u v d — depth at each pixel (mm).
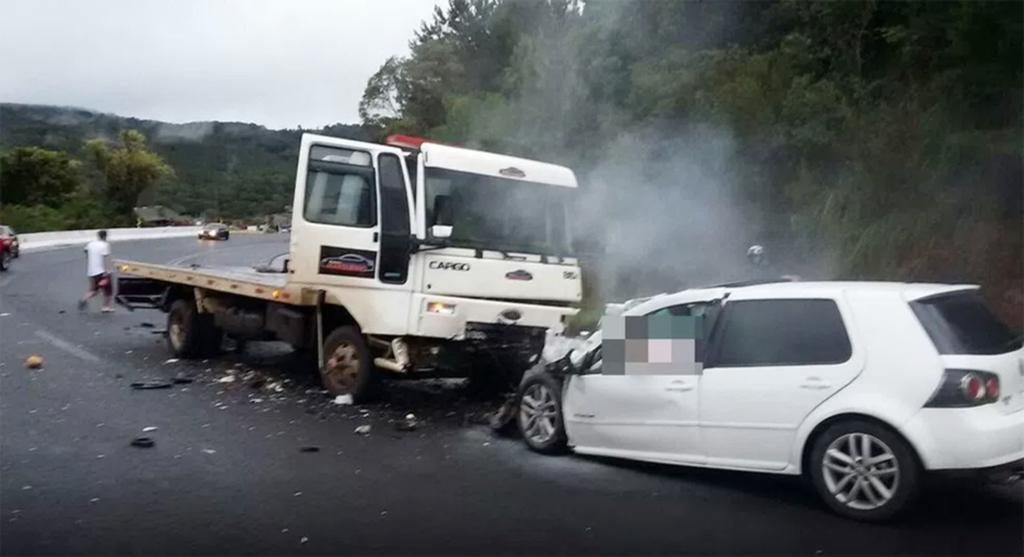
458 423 10242
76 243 55938
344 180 10945
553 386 8789
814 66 17031
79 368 13750
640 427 7898
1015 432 6477
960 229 13055
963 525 6676
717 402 7367
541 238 11258
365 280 10695
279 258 13586
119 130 85500
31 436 9445
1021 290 12445
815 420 6867
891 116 14328
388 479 7984
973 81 13266
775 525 6711
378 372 11102
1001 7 12305
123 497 7391
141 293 15570
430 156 10531
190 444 9180
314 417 10469
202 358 14570
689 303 7812
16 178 76812
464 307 10500
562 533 6551
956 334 6613
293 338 11930
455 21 43000
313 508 7137
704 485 7805
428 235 10398
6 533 6504
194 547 6246
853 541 6332
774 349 7195
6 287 28297
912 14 14383
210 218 67062
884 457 6609
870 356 6719
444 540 6402
